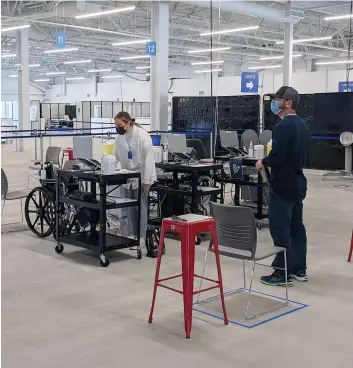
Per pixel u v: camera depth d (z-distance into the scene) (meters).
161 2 12.80
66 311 3.79
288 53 15.55
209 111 13.59
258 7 14.10
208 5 13.27
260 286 4.39
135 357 3.03
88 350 3.13
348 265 5.09
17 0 15.16
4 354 3.06
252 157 6.97
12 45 24.05
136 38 21.36
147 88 29.34
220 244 3.83
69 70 33.38
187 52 22.70
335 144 12.69
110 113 26.58
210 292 4.21
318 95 12.66
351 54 22.52
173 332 3.41
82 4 13.26
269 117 12.60
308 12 17.23
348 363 2.98
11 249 5.57
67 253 5.44
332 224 7.01
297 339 3.32
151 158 5.32
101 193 4.93
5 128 24.12
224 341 3.28
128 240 5.26
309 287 4.39
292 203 4.25
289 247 4.32
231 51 24.78
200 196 6.39
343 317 3.72
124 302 3.98
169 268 4.91
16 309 3.83
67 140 24.34
